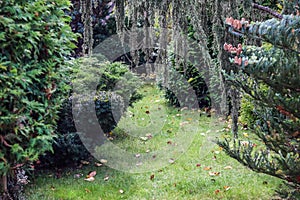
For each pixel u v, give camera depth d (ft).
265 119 6.41
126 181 9.34
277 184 8.64
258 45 6.61
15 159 6.60
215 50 6.82
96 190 8.80
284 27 4.37
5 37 6.18
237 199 8.11
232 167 10.03
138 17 6.59
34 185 9.08
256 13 6.86
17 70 6.39
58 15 7.61
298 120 5.91
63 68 7.80
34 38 6.72
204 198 8.23
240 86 5.54
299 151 5.96
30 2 6.68
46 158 10.03
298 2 4.87
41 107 7.04
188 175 9.61
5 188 7.04
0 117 6.07
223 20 6.19
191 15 6.38
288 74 4.66
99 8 16.67
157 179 9.45
